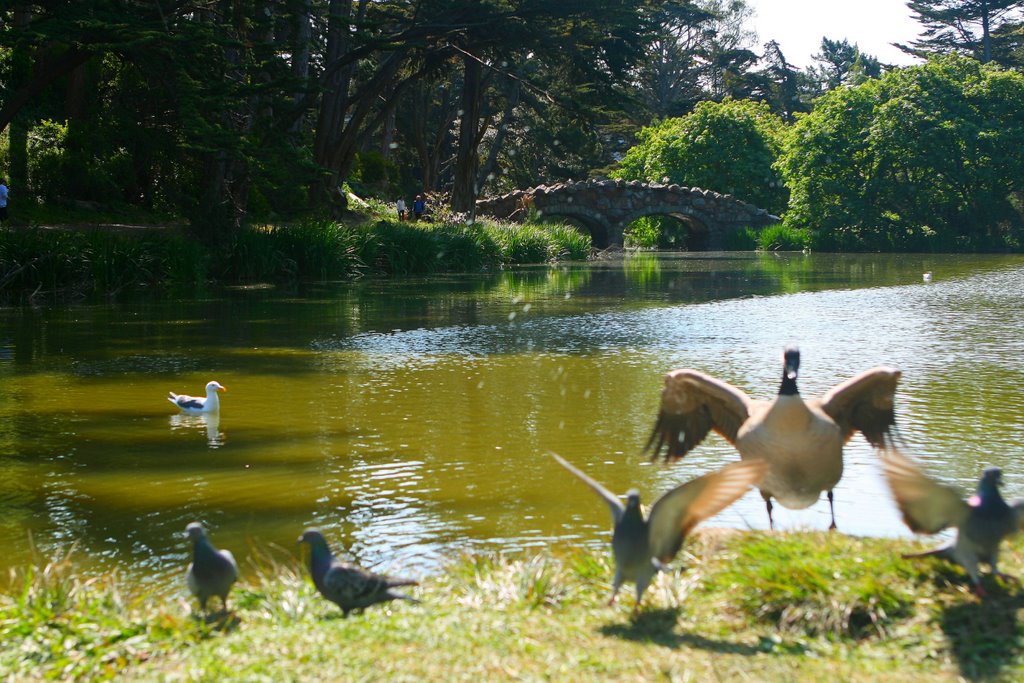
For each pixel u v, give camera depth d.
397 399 14.16
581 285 35.41
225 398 14.40
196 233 36.28
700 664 4.91
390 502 9.29
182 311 26.16
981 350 18.36
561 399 14.05
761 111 84.31
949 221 69.50
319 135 47.62
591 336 20.84
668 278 39.19
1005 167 65.50
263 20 33.75
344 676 4.85
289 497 9.51
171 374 16.45
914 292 31.75
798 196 70.81
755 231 70.56
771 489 6.80
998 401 13.49
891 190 68.56
